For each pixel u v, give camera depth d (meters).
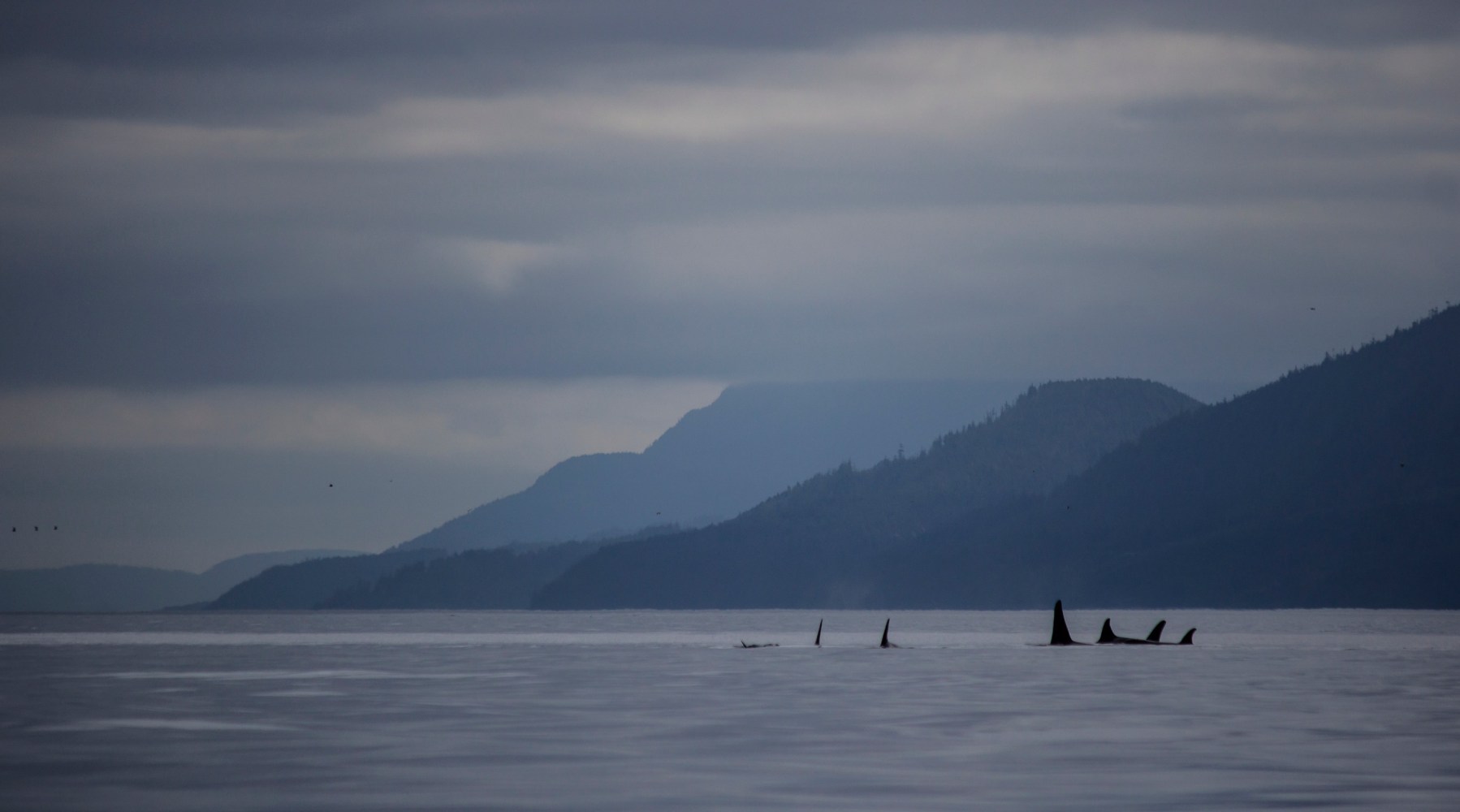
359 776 45.41
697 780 44.31
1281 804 40.06
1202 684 85.25
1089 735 55.97
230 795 42.06
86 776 45.69
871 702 71.38
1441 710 66.88
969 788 42.78
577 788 43.00
